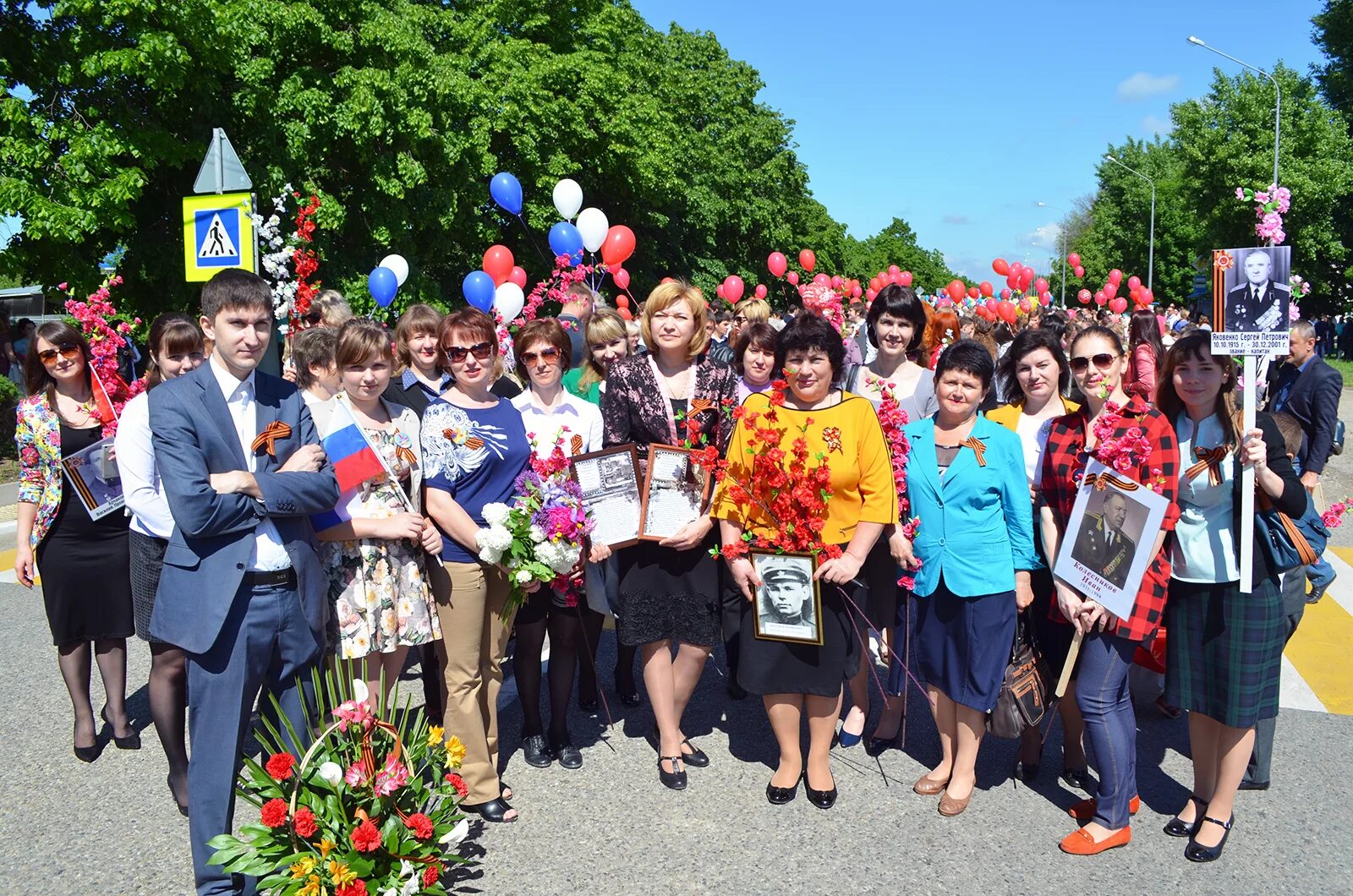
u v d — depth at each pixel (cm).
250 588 310
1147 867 345
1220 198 3456
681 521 405
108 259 1448
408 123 1596
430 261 1994
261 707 346
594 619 477
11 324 1428
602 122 2191
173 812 392
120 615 438
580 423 445
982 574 374
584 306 717
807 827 377
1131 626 345
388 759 318
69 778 422
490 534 365
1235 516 345
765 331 441
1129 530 341
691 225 3105
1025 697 375
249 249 572
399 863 311
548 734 443
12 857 357
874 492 380
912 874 341
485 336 387
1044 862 349
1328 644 575
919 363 525
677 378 431
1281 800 391
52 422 432
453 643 379
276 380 333
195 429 300
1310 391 602
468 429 382
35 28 1255
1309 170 3291
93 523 431
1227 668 344
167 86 1271
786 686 381
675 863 350
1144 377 534
